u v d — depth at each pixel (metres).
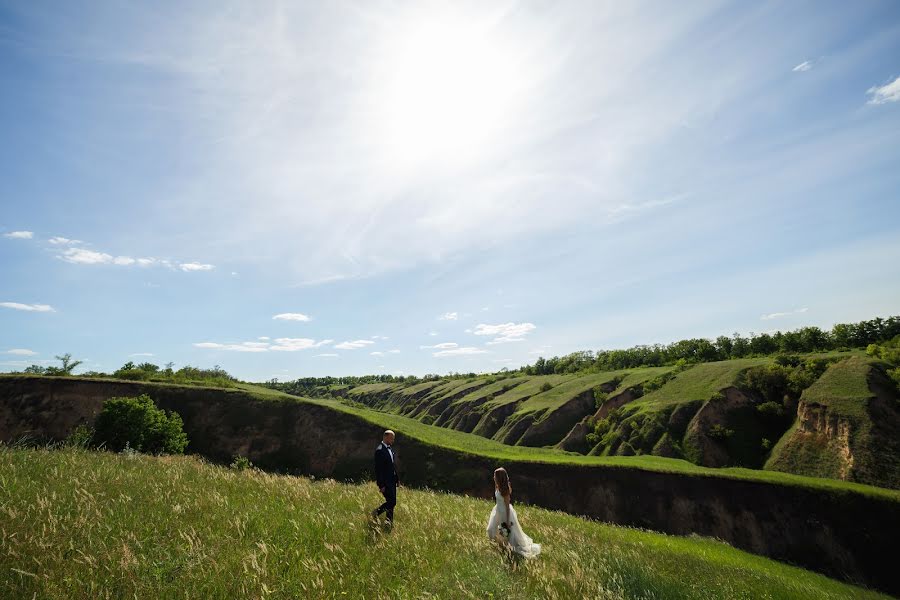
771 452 57.50
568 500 45.50
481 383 150.25
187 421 57.38
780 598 8.59
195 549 4.74
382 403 188.25
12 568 3.76
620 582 6.52
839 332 90.44
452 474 49.38
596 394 90.25
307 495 8.82
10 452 9.06
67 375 69.75
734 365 77.56
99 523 5.27
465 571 5.68
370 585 4.75
